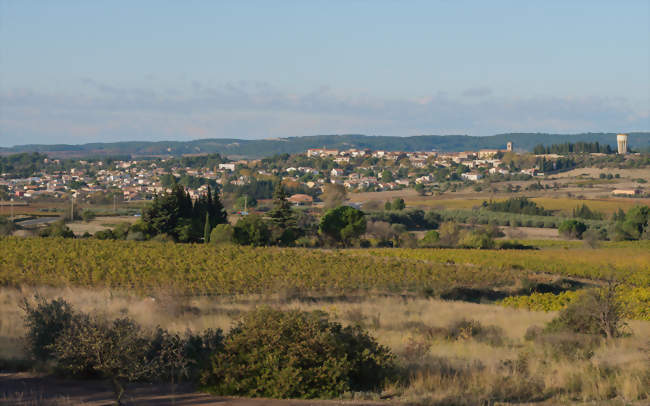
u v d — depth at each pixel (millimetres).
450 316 29188
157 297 29719
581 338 19641
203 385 12750
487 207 153375
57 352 12852
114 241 63375
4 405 10680
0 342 16297
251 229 75625
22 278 37250
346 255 56688
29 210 150625
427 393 12734
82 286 36781
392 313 29453
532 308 34594
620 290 39469
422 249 72625
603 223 118938
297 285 39469
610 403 11977
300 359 12742
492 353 18844
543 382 13922
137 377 11703
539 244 88438
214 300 33781
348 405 11711
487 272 49281
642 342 19734
